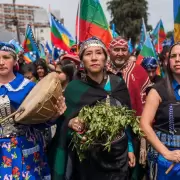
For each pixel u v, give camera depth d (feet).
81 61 11.02
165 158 9.57
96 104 10.49
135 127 10.07
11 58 10.44
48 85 9.78
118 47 14.42
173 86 10.18
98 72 10.75
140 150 11.53
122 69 14.61
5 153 10.11
